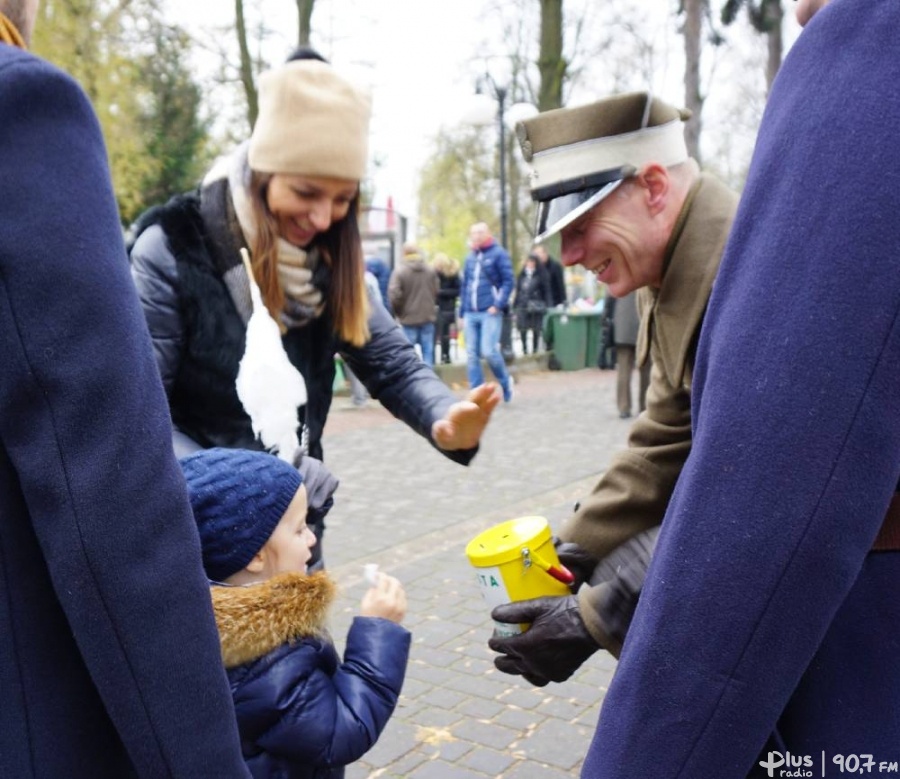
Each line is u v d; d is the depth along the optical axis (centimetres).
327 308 204
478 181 2469
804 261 83
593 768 94
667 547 90
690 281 153
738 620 84
